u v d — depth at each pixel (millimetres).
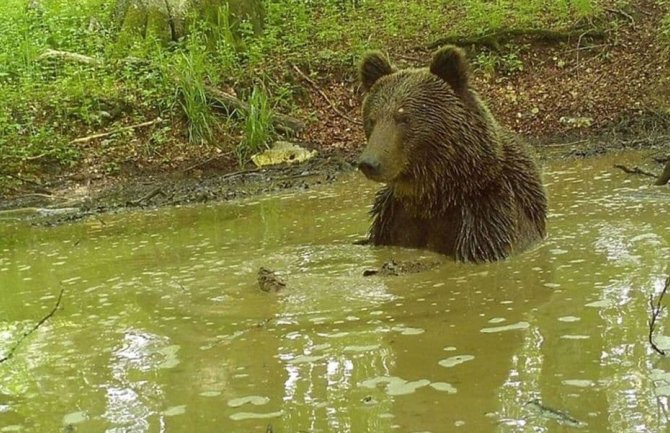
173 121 18703
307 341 6262
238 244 10453
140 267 9469
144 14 22125
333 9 24938
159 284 8469
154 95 19141
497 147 9328
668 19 22016
